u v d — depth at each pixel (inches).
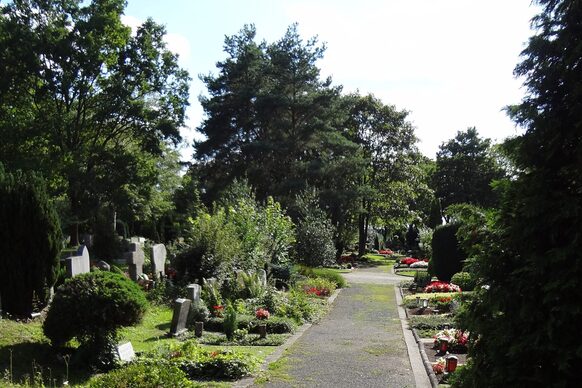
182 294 659.4
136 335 472.1
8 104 1142.3
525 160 187.9
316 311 640.4
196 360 350.3
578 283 166.4
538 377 173.6
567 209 169.5
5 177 464.8
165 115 1268.5
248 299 623.5
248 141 1513.3
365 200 1723.7
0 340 370.6
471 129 2389.3
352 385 326.0
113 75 1216.2
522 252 185.0
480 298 201.9
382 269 1441.9
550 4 187.6
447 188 2372.0
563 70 180.2
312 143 1504.7
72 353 374.0
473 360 201.6
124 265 960.9
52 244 467.5
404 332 520.7
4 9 1120.2
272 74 1497.3
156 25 1262.3
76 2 1176.8
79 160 1126.4
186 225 1384.1
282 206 1368.1
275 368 368.5
